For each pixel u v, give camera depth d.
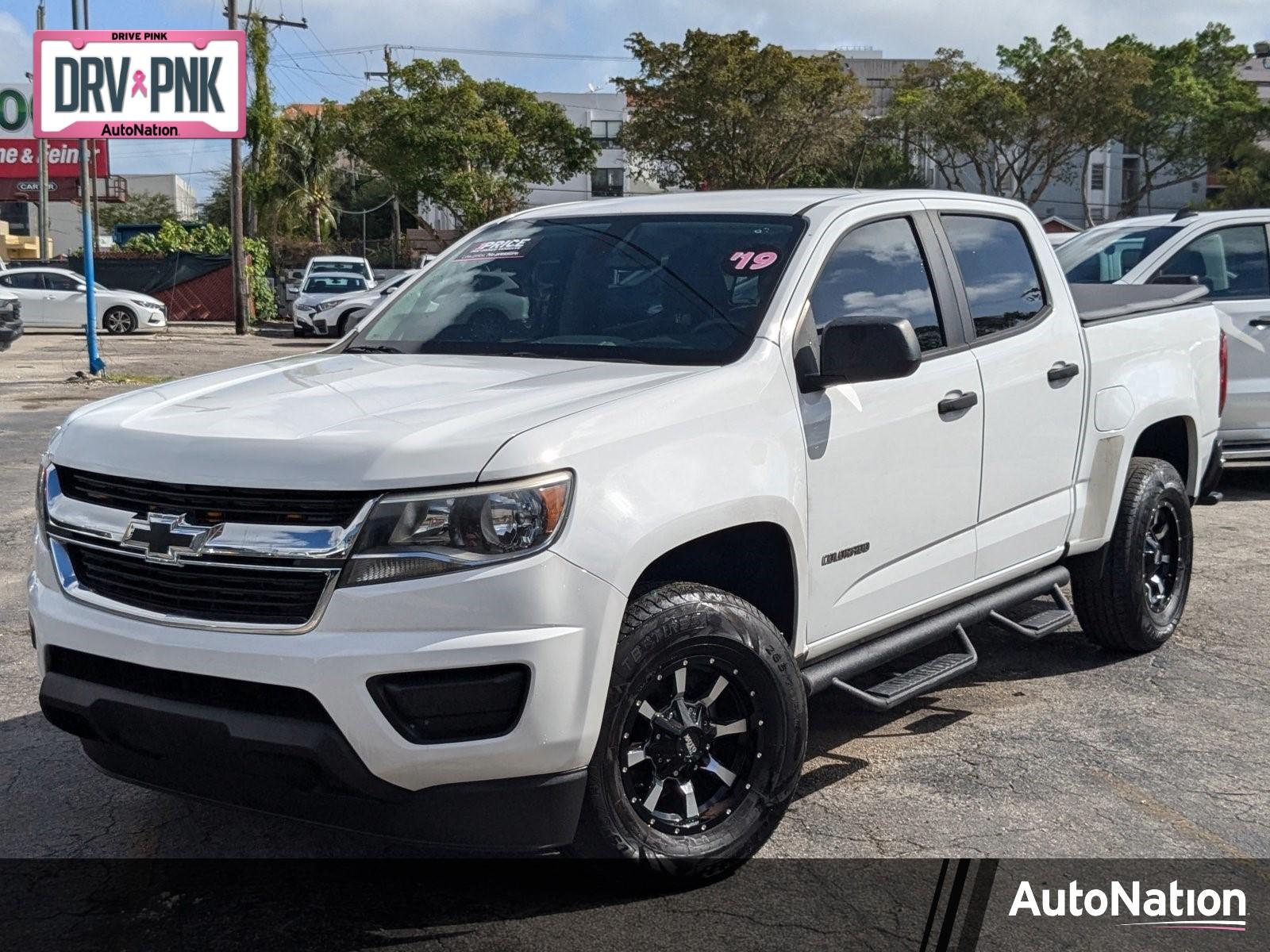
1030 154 55.41
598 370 3.66
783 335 3.76
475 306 4.31
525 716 2.96
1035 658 5.59
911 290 4.33
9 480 9.68
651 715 3.30
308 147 51.88
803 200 4.33
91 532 3.22
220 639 2.97
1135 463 5.53
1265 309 8.84
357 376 3.75
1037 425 4.74
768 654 3.43
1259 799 4.09
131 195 81.56
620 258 4.23
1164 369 5.53
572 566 3.00
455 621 2.91
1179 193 71.06
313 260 32.19
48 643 3.29
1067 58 52.25
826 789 4.16
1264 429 8.91
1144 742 4.59
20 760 4.38
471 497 2.94
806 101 45.31
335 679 2.87
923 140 56.91
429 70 47.25
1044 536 4.88
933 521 4.26
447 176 46.62
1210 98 60.28
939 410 4.22
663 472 3.24
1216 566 7.25
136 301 29.72
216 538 3.01
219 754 3.02
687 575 3.65
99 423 3.39
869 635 4.11
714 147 45.53
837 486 3.81
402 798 2.97
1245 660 5.55
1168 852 3.72
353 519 2.91
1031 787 4.18
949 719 4.83
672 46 45.47
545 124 49.44
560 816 3.08
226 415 3.31
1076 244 9.96
